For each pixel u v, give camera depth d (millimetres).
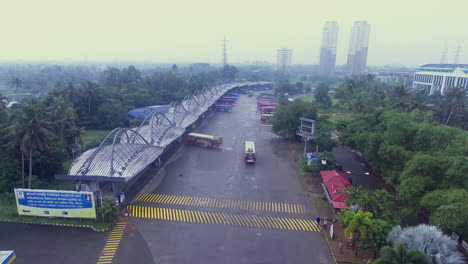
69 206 43938
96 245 38781
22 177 51625
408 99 95750
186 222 44750
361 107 108938
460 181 37938
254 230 43094
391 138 54594
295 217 46938
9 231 41531
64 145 63469
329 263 36375
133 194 53500
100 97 105375
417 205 40438
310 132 71188
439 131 51188
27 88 195500
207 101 136375
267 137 96312
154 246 38812
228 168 67938
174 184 58562
